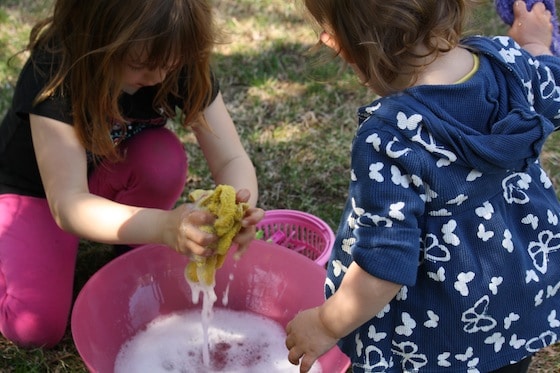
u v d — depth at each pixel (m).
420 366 1.30
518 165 1.22
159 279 1.74
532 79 1.30
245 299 1.81
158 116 1.75
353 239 1.28
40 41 1.58
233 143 1.78
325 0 1.20
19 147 1.71
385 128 1.17
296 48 2.90
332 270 1.36
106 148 1.59
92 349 1.53
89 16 1.40
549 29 1.47
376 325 1.29
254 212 1.39
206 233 1.34
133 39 1.35
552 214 1.32
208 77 1.61
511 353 1.30
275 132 2.45
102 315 1.61
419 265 1.25
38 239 1.72
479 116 1.20
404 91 1.20
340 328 1.23
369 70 1.22
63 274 1.72
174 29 1.36
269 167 2.29
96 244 2.02
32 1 3.12
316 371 1.60
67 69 1.49
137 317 1.72
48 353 1.70
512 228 1.28
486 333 1.28
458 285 1.24
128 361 1.66
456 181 1.19
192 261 1.49
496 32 2.79
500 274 1.25
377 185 1.16
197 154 2.33
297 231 2.00
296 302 1.73
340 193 2.22
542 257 1.30
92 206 1.51
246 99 2.60
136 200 1.83
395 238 1.15
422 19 1.16
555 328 1.33
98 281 1.60
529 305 1.29
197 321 1.78
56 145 1.55
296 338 1.30
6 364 1.65
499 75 1.24
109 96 1.49
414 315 1.27
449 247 1.23
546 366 1.69
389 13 1.15
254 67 2.77
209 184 2.22
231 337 1.75
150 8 1.34
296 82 2.70
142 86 1.61
